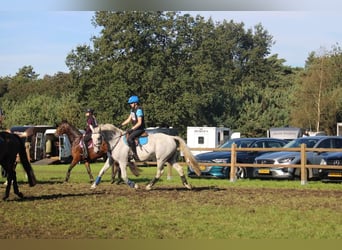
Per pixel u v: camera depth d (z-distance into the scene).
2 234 9.20
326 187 17.27
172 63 53.56
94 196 14.05
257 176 20.14
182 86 51.31
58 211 11.47
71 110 55.69
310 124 59.03
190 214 11.09
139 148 14.77
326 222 10.27
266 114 64.06
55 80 89.75
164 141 14.91
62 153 36.62
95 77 51.94
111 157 15.49
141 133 14.84
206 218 10.62
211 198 13.67
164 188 16.41
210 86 57.81
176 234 9.18
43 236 9.06
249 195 14.39
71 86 55.03
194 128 40.00
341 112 58.12
